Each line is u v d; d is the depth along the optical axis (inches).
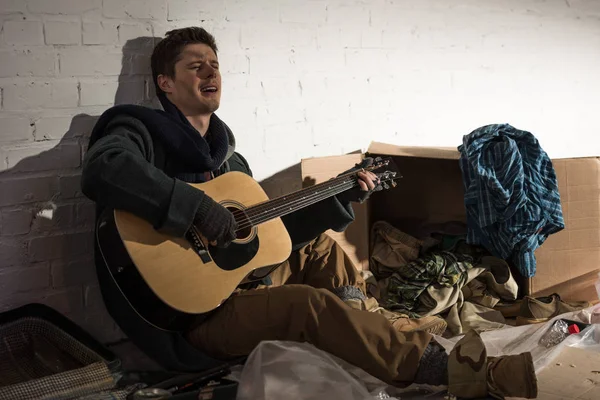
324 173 122.6
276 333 92.8
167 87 104.5
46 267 102.3
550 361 102.9
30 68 98.2
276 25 125.1
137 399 81.7
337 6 132.6
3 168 97.3
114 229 86.9
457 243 128.8
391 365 89.6
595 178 129.0
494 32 155.6
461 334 118.6
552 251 127.9
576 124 171.6
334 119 135.3
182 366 93.0
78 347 91.7
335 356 93.3
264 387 87.0
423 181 136.8
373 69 139.5
